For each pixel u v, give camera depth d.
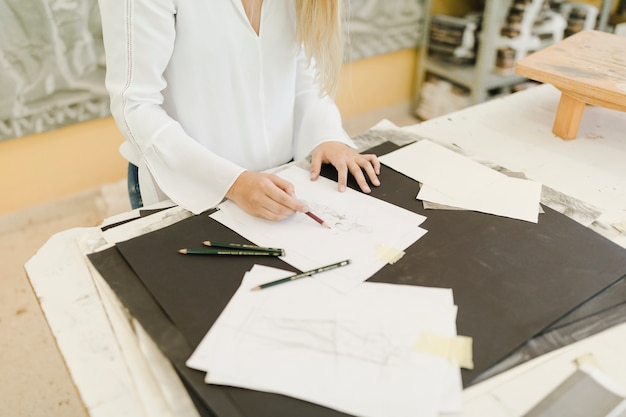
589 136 1.08
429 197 0.82
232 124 0.96
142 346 0.57
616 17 2.48
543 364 0.54
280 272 0.66
